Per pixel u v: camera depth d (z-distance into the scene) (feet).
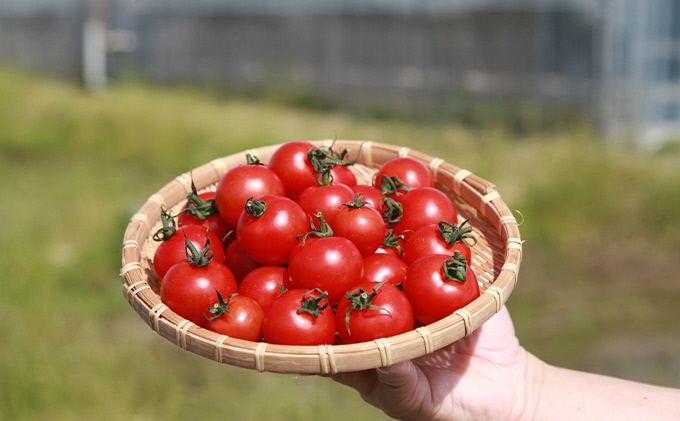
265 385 3.02
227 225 1.64
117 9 10.71
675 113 6.87
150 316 1.32
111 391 2.88
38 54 11.48
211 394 2.93
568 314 3.83
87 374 2.97
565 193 4.87
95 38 10.64
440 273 1.35
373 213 1.49
